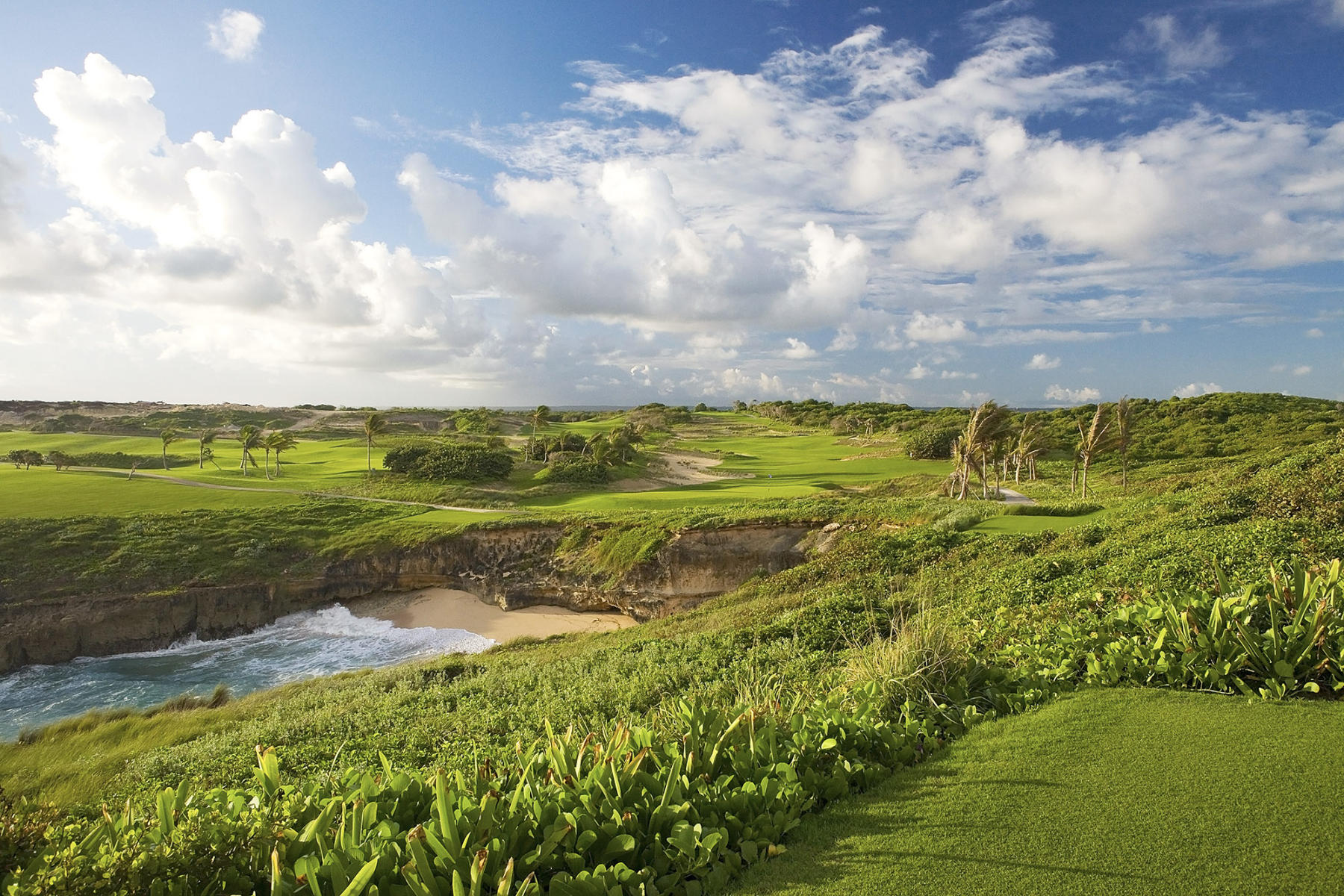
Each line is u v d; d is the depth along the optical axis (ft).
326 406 395.14
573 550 117.19
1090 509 77.30
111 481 175.83
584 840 13.16
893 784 15.43
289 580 120.37
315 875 12.10
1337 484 40.19
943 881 11.30
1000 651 25.36
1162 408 222.89
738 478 213.66
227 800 16.97
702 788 15.20
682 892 12.40
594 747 17.31
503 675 52.70
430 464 190.29
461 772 17.93
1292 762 13.66
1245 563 30.66
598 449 216.54
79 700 86.17
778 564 95.25
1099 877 10.89
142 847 13.28
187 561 118.83
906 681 21.33
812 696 24.70
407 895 12.01
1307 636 17.76
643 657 47.14
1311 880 10.27
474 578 120.16
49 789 39.45
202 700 69.82
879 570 64.39
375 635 108.06
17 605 103.96
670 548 102.53
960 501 101.81
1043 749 15.80
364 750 38.27
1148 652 20.18
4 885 12.75
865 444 280.72
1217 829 11.79
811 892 11.58
